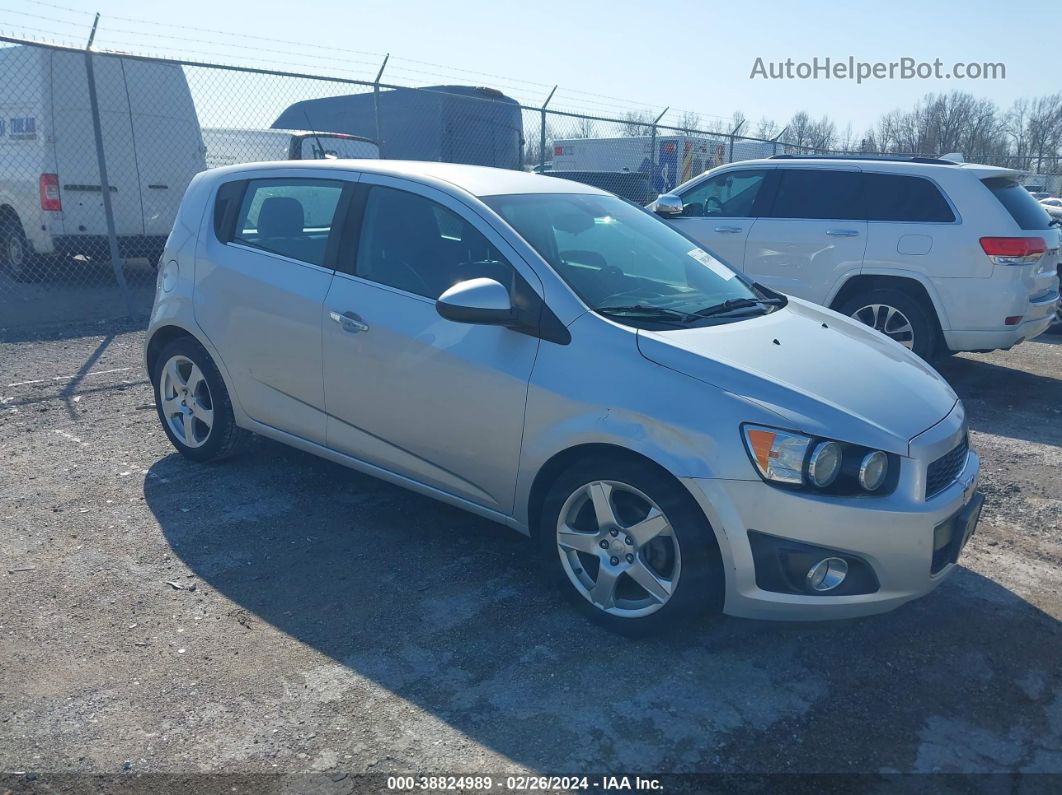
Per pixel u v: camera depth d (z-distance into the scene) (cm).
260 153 1242
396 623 346
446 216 391
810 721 295
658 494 318
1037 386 762
